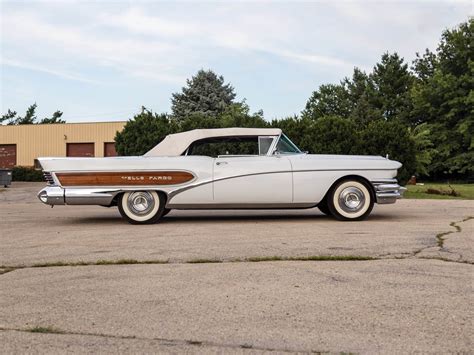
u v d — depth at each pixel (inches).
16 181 1350.9
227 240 240.5
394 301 138.3
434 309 131.3
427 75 2347.4
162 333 116.7
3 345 110.6
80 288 155.3
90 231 283.3
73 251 217.2
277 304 136.9
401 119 2084.2
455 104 1817.2
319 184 318.7
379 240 234.1
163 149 332.2
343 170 320.2
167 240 243.1
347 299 140.5
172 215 375.9
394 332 115.8
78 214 397.4
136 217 318.7
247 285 155.9
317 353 105.0
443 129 1851.6
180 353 105.3
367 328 118.4
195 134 327.0
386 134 704.4
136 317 127.8
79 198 314.3
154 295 146.6
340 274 168.2
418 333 115.0
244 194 317.1
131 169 314.8
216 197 316.8
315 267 179.3
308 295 144.6
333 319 124.7
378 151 707.4
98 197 314.7
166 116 778.2
